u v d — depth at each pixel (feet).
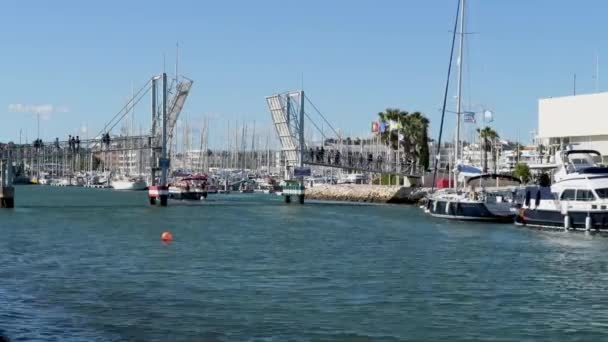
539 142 490.90
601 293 117.08
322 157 412.36
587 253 166.40
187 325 94.84
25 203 399.65
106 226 238.48
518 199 261.85
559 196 220.23
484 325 95.55
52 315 99.86
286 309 104.37
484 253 166.91
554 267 144.66
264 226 244.42
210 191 587.27
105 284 124.06
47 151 324.60
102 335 89.81
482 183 301.02
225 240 195.72
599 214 209.56
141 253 166.09
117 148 354.33
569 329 93.71
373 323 96.43
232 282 126.41
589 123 406.82
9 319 96.94
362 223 259.60
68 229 226.17
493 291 118.42
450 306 106.73
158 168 357.61
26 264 146.92
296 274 135.44
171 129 364.99
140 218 276.00
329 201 459.32
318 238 202.49
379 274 135.54
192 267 143.95
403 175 436.76
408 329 93.40
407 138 503.61
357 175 618.44
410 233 217.77
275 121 409.90
